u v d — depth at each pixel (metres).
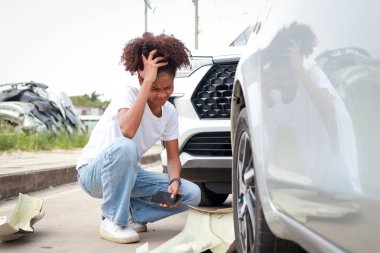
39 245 3.35
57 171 7.27
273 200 1.80
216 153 4.06
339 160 1.35
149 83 3.12
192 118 4.14
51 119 18.33
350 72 1.34
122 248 3.26
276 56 1.84
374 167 1.20
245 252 2.51
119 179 3.30
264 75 1.92
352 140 1.30
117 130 3.40
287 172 1.67
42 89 19.52
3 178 5.79
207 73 4.14
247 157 2.44
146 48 3.16
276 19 1.96
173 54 3.15
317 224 1.47
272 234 2.06
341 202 1.32
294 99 1.65
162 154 4.36
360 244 1.24
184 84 4.21
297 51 1.67
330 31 1.49
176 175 3.46
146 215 3.65
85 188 3.53
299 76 1.63
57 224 4.11
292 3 1.85
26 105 17.69
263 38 2.04
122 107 3.35
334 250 1.36
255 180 2.11
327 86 1.44
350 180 1.28
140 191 3.54
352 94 1.32
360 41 1.32
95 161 3.38
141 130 3.38
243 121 2.44
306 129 1.55
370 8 1.31
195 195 3.49
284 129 1.70
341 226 1.32
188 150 4.16
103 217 3.53
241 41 4.33
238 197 2.69
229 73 4.06
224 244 2.84
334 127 1.39
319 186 1.44
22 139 12.60
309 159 1.52
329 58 1.46
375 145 1.20
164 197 3.41
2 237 3.37
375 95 1.22
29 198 3.72
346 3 1.44
